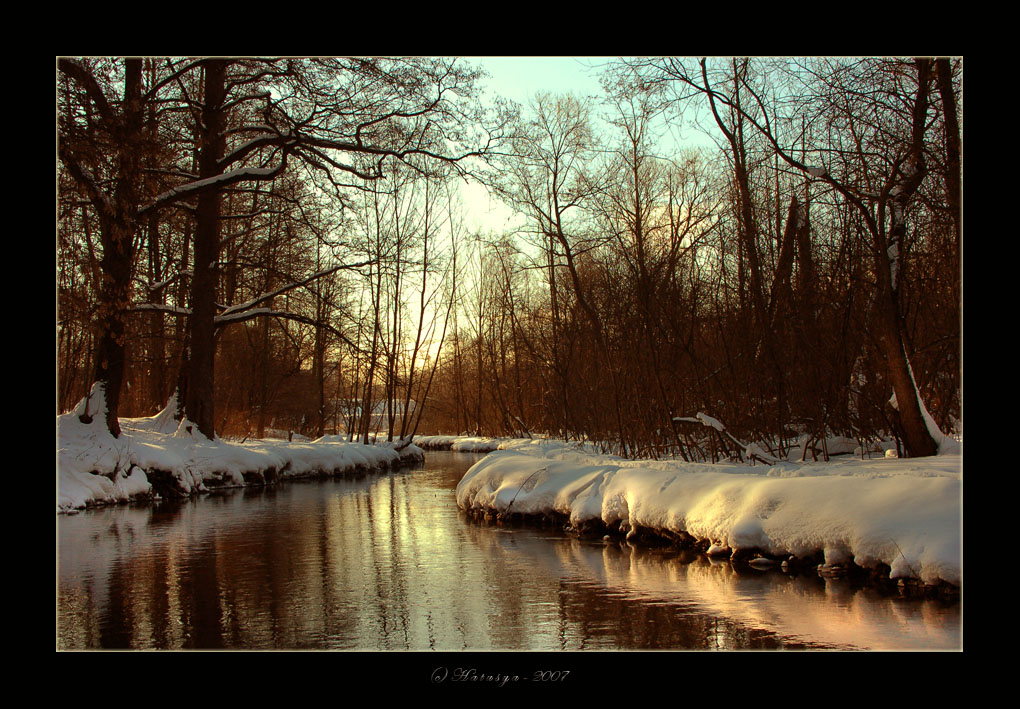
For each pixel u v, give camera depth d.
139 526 15.02
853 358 15.23
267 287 28.50
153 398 30.69
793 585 9.05
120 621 8.41
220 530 14.52
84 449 18.45
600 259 22.97
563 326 29.77
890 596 8.34
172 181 22.48
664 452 18.09
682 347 17.23
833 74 13.84
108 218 16.67
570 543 12.61
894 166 13.19
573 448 22.88
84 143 14.43
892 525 8.66
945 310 15.27
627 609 8.45
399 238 31.67
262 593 9.53
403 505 18.50
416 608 8.77
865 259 15.74
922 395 15.28
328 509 17.80
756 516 10.22
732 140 16.83
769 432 16.83
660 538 12.01
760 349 16.75
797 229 17.06
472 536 13.56
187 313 23.14
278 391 39.28
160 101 17.03
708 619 7.97
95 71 15.75
